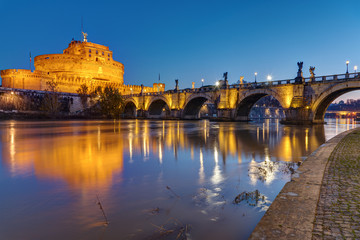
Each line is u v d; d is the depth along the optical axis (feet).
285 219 15.11
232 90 217.36
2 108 256.93
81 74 424.05
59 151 55.62
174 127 146.51
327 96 151.43
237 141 74.13
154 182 31.22
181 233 17.93
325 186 21.76
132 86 474.08
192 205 23.32
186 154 51.70
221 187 28.78
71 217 21.06
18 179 32.78
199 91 253.24
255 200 24.14
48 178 33.22
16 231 18.75
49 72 417.28
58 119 277.64
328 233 13.30
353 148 43.91
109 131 113.39
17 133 100.99
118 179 32.73
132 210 22.36
